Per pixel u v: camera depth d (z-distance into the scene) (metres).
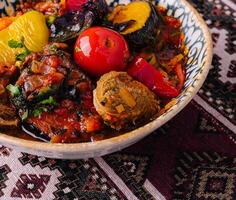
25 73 0.38
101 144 0.34
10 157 0.40
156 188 0.38
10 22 0.43
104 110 0.36
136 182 0.38
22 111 0.38
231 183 0.38
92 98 0.38
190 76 0.39
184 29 0.43
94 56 0.38
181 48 0.42
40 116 0.38
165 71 0.41
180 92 0.39
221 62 0.47
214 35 0.50
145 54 0.42
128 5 0.44
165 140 0.41
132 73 0.40
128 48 0.40
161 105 0.39
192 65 0.40
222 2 0.53
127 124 0.37
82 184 0.39
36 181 0.39
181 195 0.38
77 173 0.39
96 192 0.38
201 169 0.39
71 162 0.40
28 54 0.40
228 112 0.43
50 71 0.38
